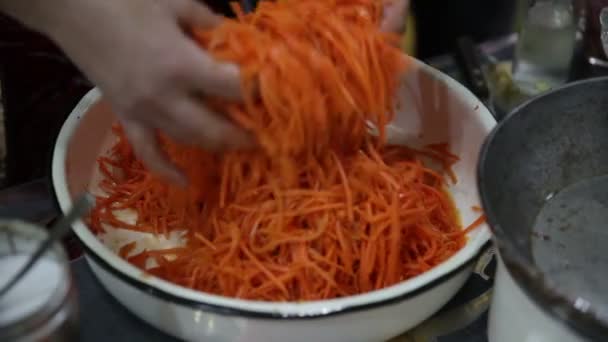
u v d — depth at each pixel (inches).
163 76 23.2
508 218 25.6
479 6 56.5
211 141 25.8
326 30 27.9
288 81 26.2
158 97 23.8
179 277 30.1
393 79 30.6
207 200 31.3
